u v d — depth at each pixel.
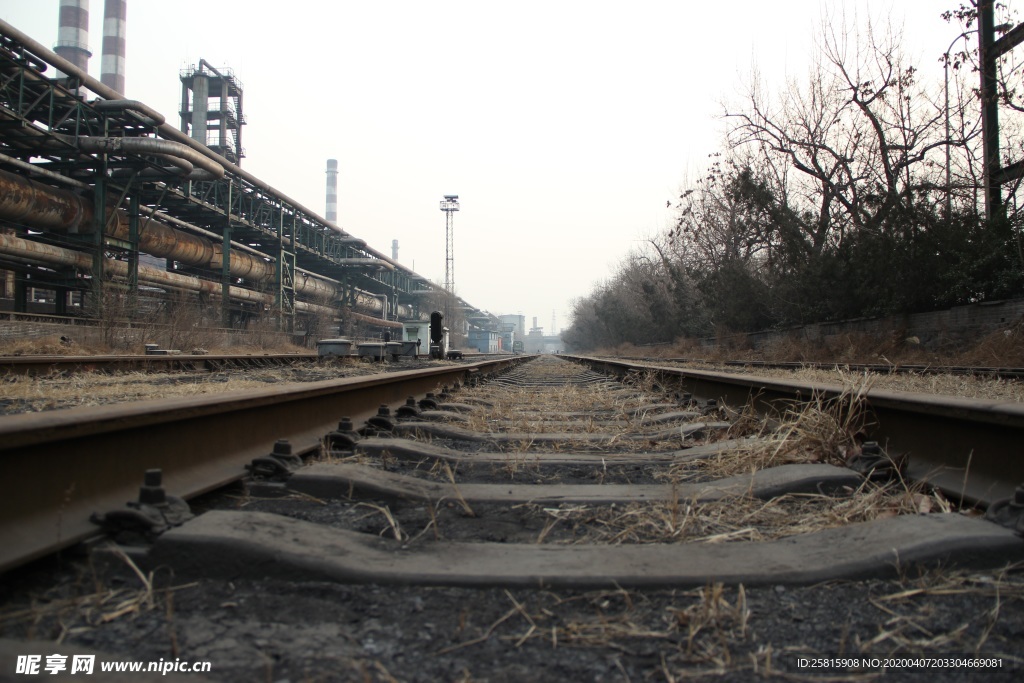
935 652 1.71
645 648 1.75
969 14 17.44
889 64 22.02
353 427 5.11
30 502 2.11
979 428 3.01
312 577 2.11
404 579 2.11
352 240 64.81
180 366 12.94
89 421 2.33
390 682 1.56
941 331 19.05
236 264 44.97
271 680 1.53
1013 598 1.98
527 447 4.89
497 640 1.78
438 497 3.27
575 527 2.86
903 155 21.88
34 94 27.84
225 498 3.12
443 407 7.55
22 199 26.31
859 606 1.96
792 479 3.31
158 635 1.73
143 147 29.06
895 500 2.92
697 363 25.28
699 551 2.34
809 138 26.30
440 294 101.75
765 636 1.80
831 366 18.00
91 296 25.23
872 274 21.92
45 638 1.68
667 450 4.97
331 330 58.47
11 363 9.52
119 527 2.25
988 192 18.44
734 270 33.72
